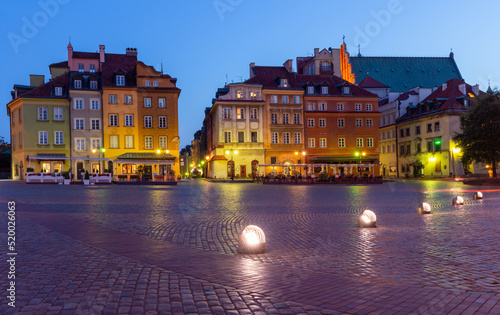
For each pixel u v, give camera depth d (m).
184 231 11.86
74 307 5.18
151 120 62.75
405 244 9.63
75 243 9.62
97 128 61.06
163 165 62.94
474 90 71.50
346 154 70.56
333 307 5.23
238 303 5.37
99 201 22.17
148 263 7.65
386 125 85.19
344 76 88.94
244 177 67.31
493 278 6.61
